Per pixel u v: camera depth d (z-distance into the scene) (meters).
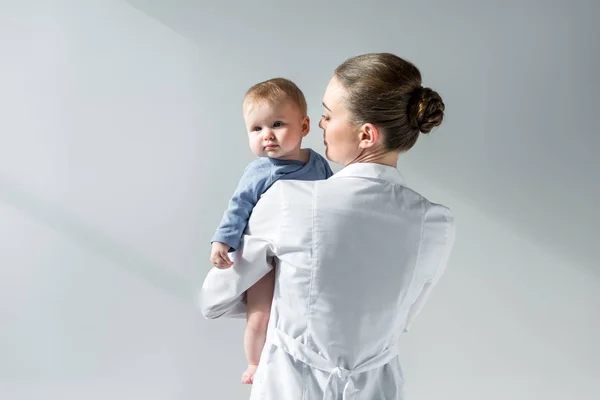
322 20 2.09
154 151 2.10
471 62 2.12
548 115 2.13
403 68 1.24
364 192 1.22
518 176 2.13
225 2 2.08
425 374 2.17
